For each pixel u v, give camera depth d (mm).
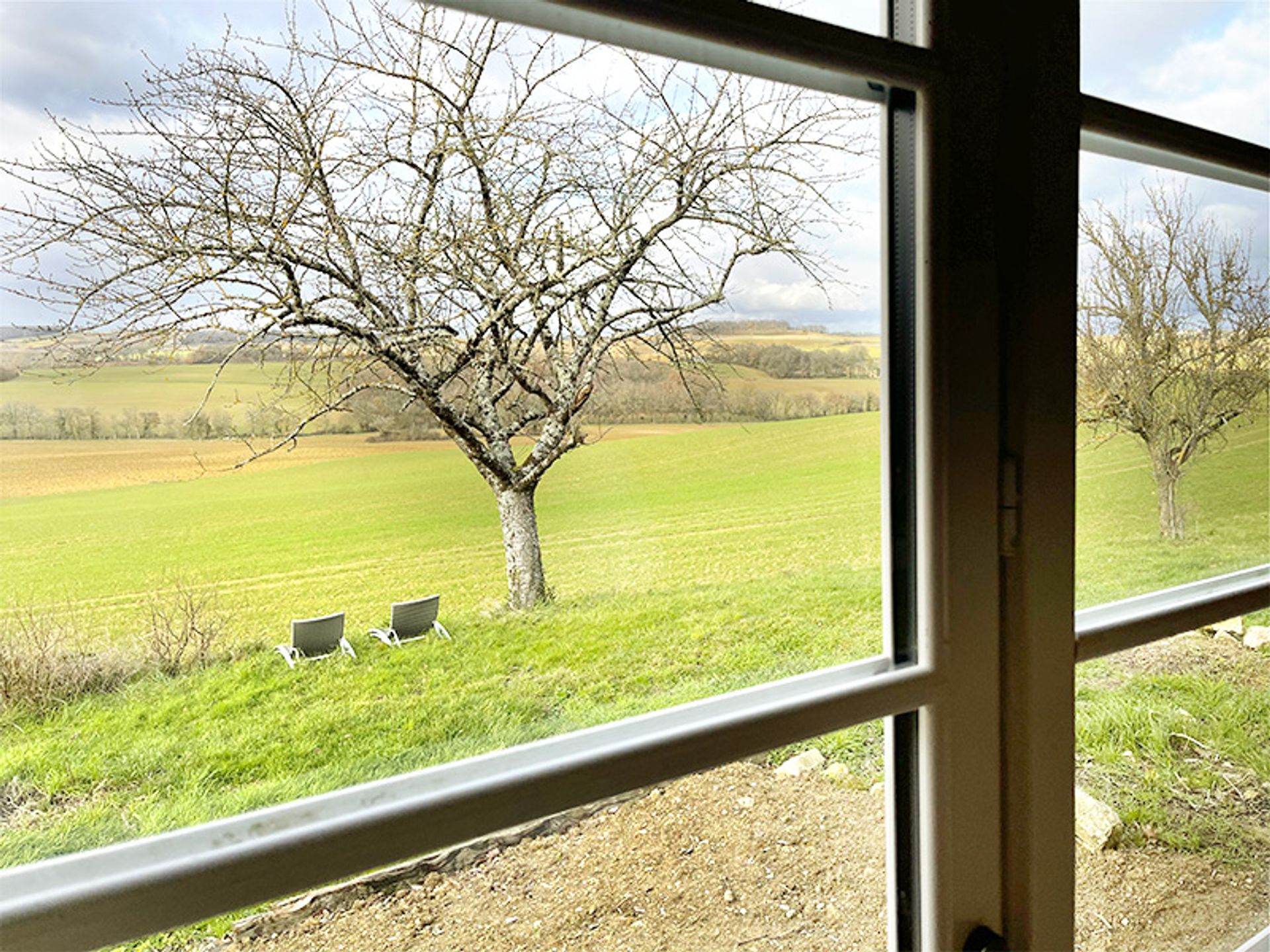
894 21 531
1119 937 763
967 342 516
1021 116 530
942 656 529
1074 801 589
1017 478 543
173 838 366
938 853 544
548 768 413
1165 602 740
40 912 305
